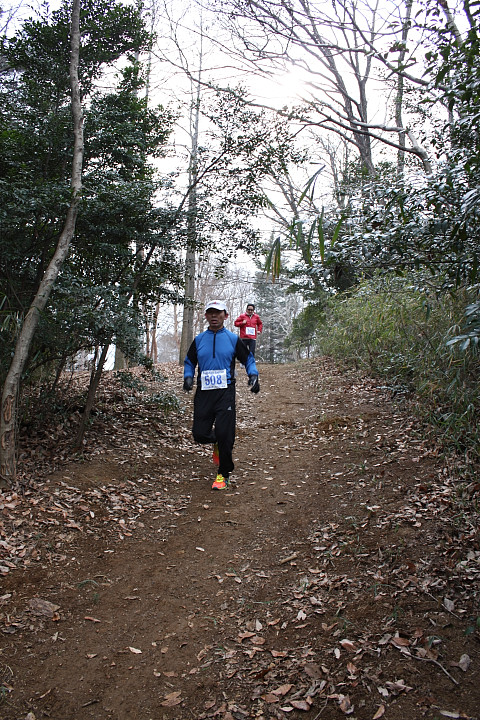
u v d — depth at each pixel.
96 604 3.10
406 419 5.80
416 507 3.87
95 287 4.93
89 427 5.92
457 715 2.07
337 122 6.06
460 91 3.17
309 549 3.66
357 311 8.88
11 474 4.32
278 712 2.23
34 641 2.73
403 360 6.55
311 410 7.54
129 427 6.33
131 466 5.23
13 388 4.35
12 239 4.89
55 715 2.27
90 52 5.93
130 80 6.57
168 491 4.84
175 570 3.52
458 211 2.85
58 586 3.23
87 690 2.42
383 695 2.23
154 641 2.79
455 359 4.93
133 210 5.55
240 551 3.75
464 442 4.52
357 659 2.47
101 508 4.29
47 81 5.89
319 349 13.73
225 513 4.38
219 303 4.80
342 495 4.41
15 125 5.33
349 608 2.90
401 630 2.62
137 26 5.98
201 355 4.87
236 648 2.70
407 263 3.40
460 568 3.03
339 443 5.73
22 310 4.79
